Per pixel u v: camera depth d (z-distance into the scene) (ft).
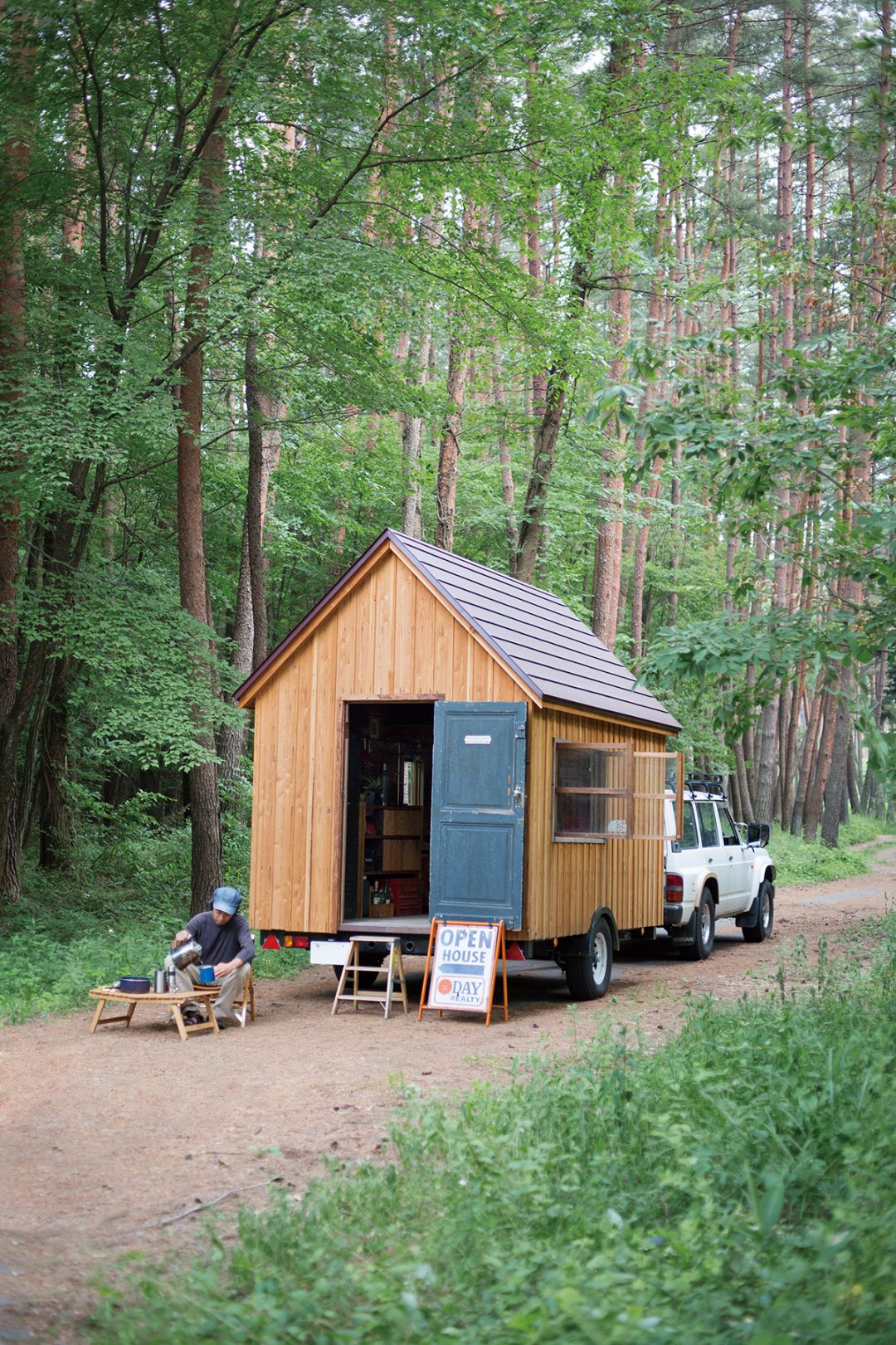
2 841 52.65
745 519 32.55
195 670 52.37
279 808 42.11
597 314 68.80
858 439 32.55
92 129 49.39
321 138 52.60
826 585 30.35
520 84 55.52
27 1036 33.65
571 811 41.37
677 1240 14.47
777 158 108.99
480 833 38.55
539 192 59.21
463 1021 37.01
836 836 129.59
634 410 28.73
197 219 49.03
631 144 57.77
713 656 27.89
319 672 42.09
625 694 49.44
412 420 85.30
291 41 49.44
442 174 55.72
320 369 61.72
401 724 48.93
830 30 103.50
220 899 36.14
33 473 46.09
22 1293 14.96
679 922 50.85
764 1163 17.79
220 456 82.69
